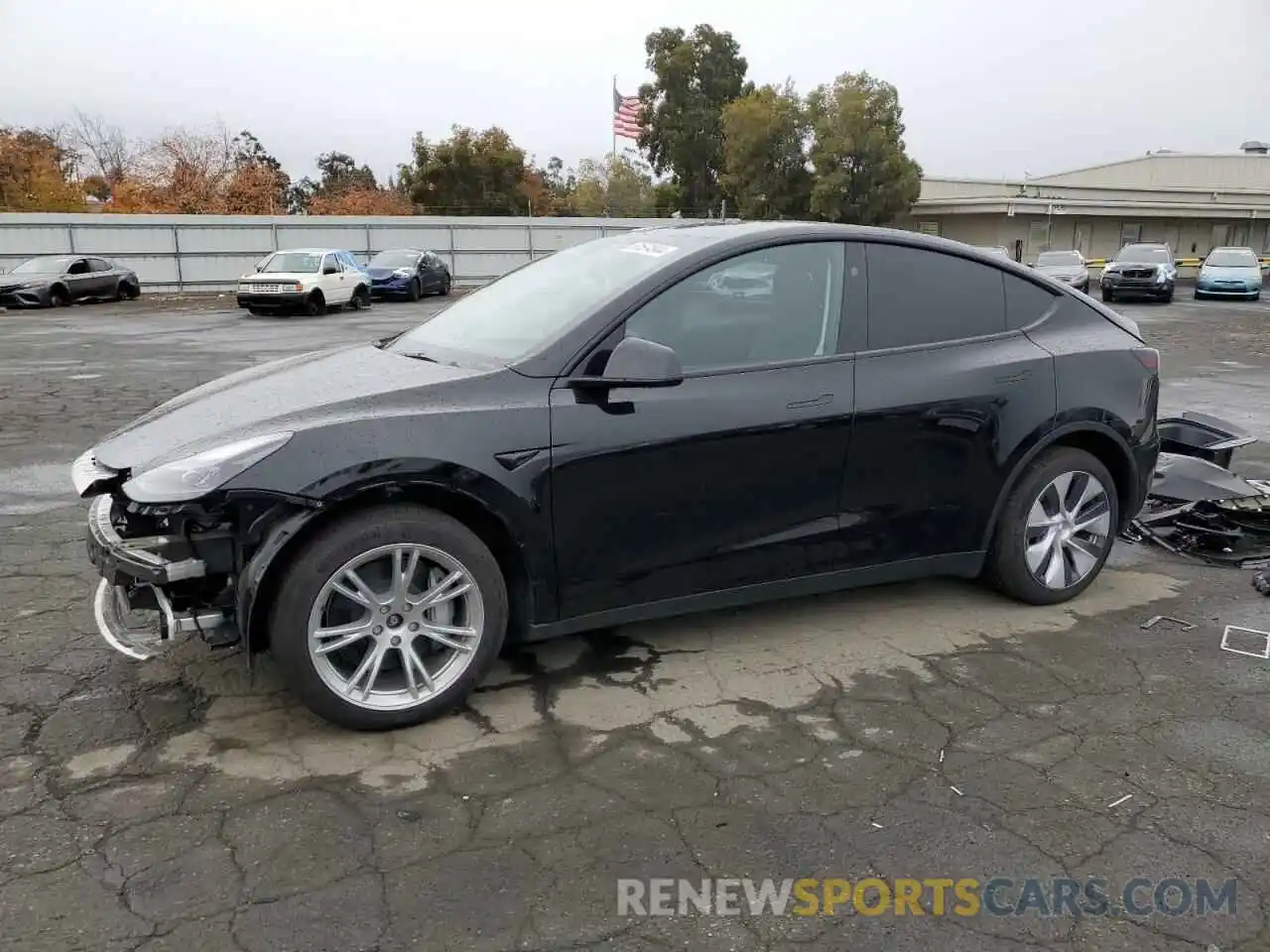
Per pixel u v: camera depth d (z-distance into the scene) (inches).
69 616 163.5
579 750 122.6
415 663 125.3
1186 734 128.3
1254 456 293.3
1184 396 419.5
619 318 135.0
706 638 157.6
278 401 129.1
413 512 122.2
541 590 132.0
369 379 134.6
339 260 962.1
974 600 175.8
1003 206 1724.9
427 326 167.8
